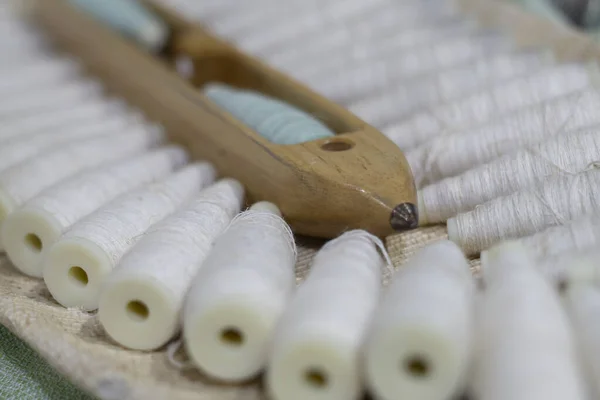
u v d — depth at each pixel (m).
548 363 0.37
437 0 0.70
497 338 0.38
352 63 0.62
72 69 0.62
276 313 0.40
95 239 0.45
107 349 0.43
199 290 0.41
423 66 0.60
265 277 0.41
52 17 0.64
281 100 0.55
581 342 0.39
